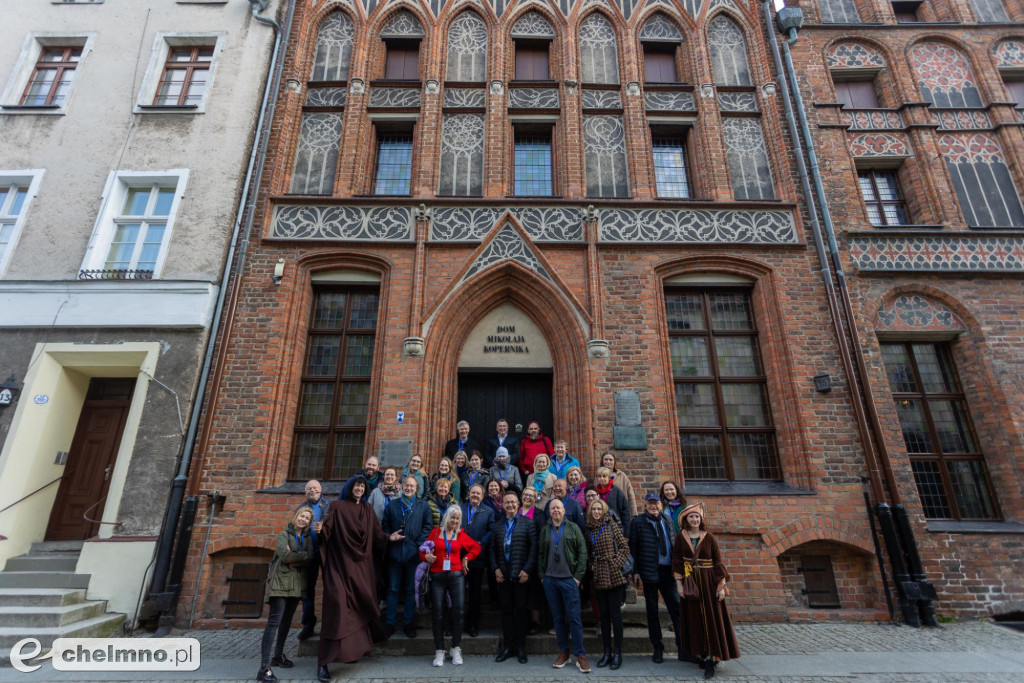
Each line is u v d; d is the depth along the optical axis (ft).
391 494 20.76
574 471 21.44
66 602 22.24
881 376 27.94
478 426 29.35
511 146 34.04
